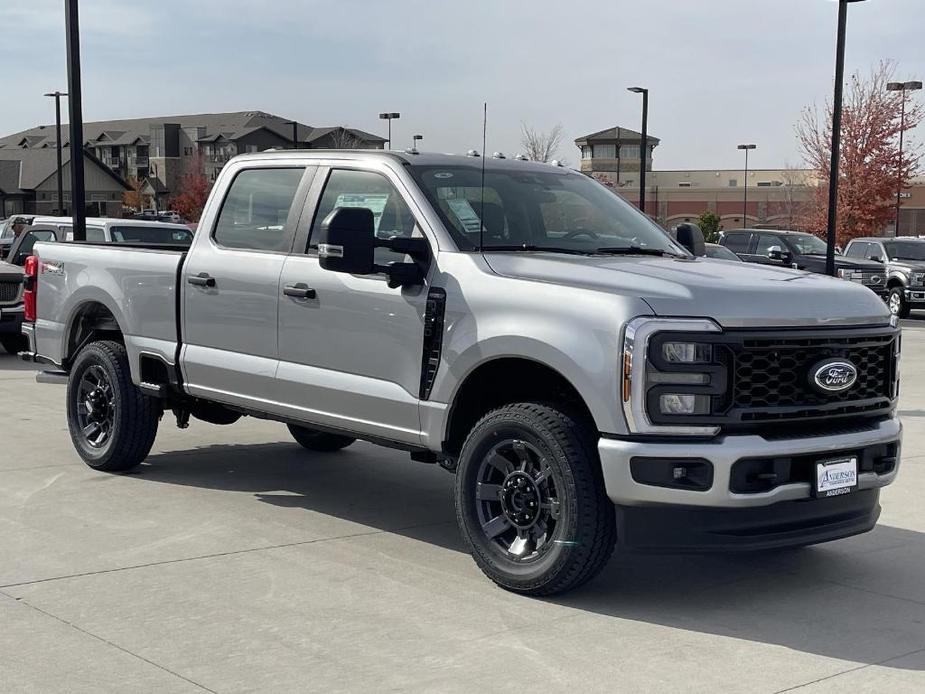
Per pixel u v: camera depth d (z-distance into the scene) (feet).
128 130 438.40
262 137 399.24
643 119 122.42
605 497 16.96
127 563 19.17
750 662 15.14
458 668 14.70
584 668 14.79
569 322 16.98
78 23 43.16
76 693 13.73
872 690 14.20
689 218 304.09
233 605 17.10
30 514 22.38
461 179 20.66
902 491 25.62
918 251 92.48
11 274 49.55
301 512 23.08
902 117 169.37
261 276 22.00
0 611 16.66
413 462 28.66
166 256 24.26
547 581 17.28
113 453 25.67
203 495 24.35
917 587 18.72
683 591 18.34
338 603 17.29
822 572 19.54
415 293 19.30
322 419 21.09
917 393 42.88
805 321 17.13
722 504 16.34
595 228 21.18
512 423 17.57
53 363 27.68
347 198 21.20
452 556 20.07
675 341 16.29
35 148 380.99
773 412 16.85
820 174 175.83
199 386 23.62
